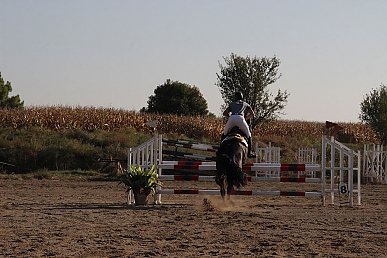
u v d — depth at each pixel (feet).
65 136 103.14
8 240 27.89
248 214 38.83
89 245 26.76
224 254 24.85
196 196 55.47
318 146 126.11
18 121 114.32
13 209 41.19
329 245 27.27
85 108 127.24
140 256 24.34
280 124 152.56
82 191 59.52
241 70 113.91
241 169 39.09
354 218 37.45
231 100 114.52
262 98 114.83
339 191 47.11
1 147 93.56
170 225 33.40
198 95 231.91
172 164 47.34
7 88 226.99
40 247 26.14
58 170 86.69
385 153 87.25
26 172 86.74
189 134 133.49
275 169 46.03
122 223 34.12
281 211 41.34
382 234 30.81
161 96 224.74
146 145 47.44
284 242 27.89
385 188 73.15
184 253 25.03
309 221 35.63
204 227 32.63
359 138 158.71
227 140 40.86
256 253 25.14
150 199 50.88
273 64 114.83
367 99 126.52
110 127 123.75
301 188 69.26
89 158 90.99
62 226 32.63
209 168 46.09
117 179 77.25
